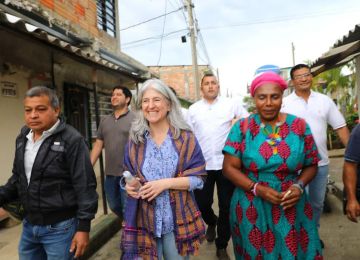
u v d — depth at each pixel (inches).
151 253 86.8
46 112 88.7
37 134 92.0
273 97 88.4
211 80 149.1
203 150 147.9
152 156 90.0
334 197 236.5
